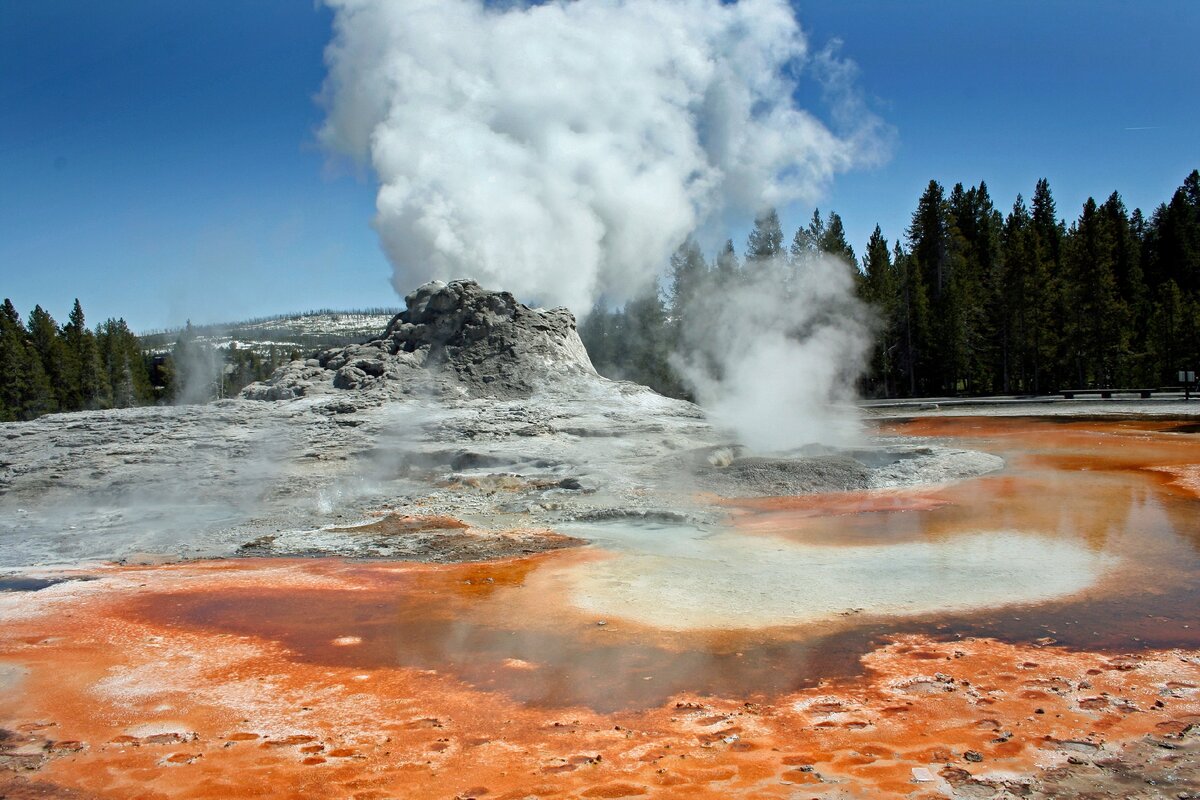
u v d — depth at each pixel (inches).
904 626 349.4
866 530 542.6
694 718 264.2
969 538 507.8
